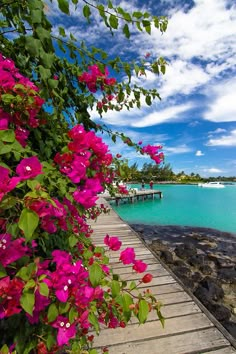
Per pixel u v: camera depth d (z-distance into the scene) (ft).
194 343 7.55
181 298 10.01
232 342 7.55
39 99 3.18
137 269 3.89
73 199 3.37
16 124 3.20
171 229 38.24
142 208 58.13
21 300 2.42
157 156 6.80
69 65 5.03
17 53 4.10
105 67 5.09
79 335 3.98
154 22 4.09
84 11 3.58
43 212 2.29
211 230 37.73
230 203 65.57
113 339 7.62
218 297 15.85
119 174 6.46
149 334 7.88
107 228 22.61
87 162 3.48
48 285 2.69
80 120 5.38
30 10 3.04
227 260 23.95
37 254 4.05
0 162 2.60
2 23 3.85
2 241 2.41
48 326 3.29
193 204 64.08
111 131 6.38
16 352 3.12
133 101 6.18
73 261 4.00
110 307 3.87
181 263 22.12
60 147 4.09
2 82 3.00
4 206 2.16
